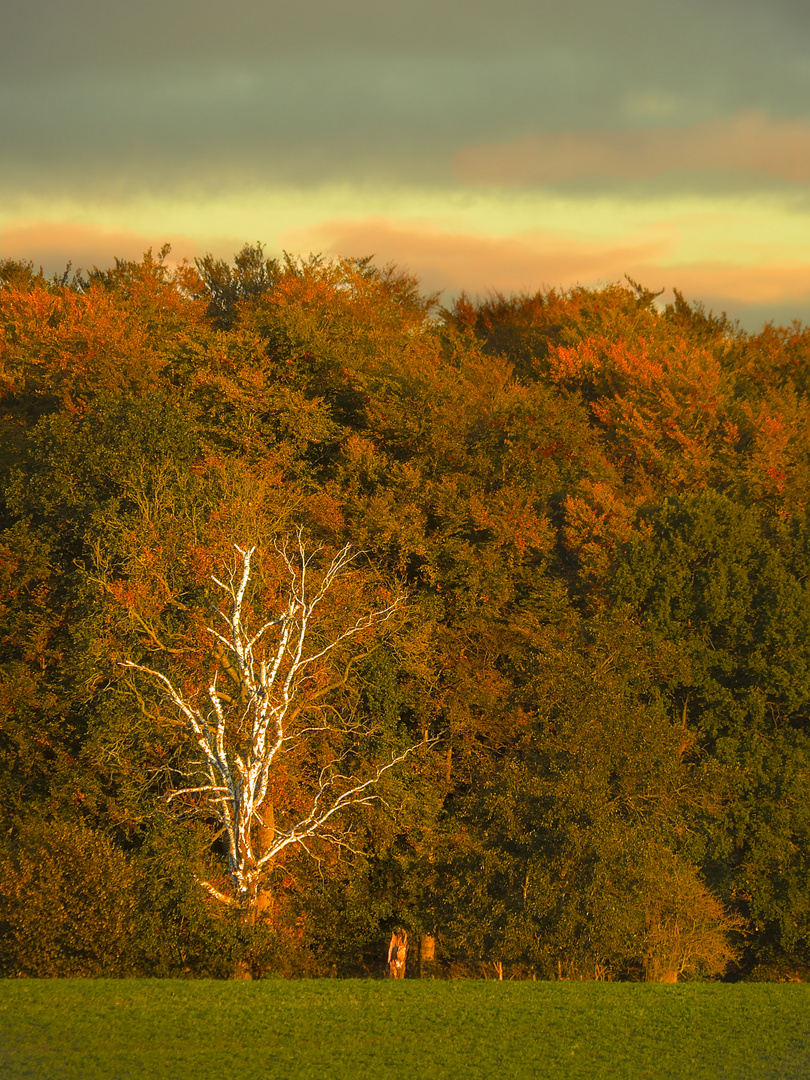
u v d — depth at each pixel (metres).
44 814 127.88
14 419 179.75
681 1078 48.78
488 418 170.50
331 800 123.12
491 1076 48.75
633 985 72.81
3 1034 55.28
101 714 123.44
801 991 70.88
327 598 130.50
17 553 144.12
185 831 110.75
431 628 139.50
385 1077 48.34
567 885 102.06
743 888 132.62
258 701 109.25
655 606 143.62
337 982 72.31
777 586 145.88
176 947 88.38
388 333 199.75
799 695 140.88
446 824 131.00
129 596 120.81
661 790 110.88
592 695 109.81
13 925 84.62
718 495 152.00
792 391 198.62
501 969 108.06
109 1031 55.97
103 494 144.12
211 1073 48.69
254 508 134.75
